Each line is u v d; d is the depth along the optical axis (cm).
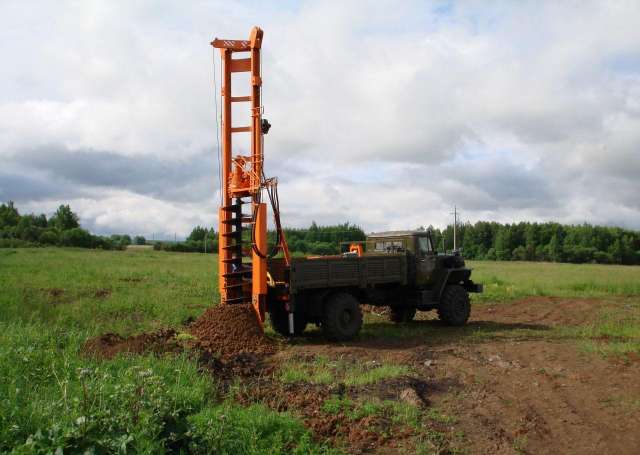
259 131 1103
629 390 745
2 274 1981
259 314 1056
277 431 537
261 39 1123
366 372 807
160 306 1339
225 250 1138
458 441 568
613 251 8775
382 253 1392
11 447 448
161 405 486
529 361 920
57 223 8088
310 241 4597
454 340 1118
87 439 423
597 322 1431
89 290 1620
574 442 580
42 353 735
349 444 544
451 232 6638
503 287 2295
